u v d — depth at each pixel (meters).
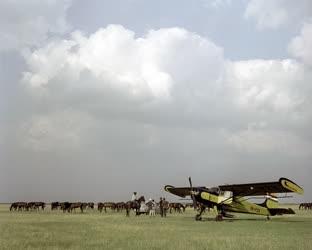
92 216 37.84
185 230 21.33
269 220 34.25
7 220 28.45
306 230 22.28
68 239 15.69
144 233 18.95
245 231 21.27
